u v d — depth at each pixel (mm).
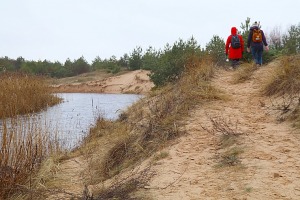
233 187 3863
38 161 6605
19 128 6449
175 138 6145
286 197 3518
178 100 8180
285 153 4656
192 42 14633
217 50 15227
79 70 55500
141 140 6605
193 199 3719
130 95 30141
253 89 8617
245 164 4438
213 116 6898
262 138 5312
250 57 12656
